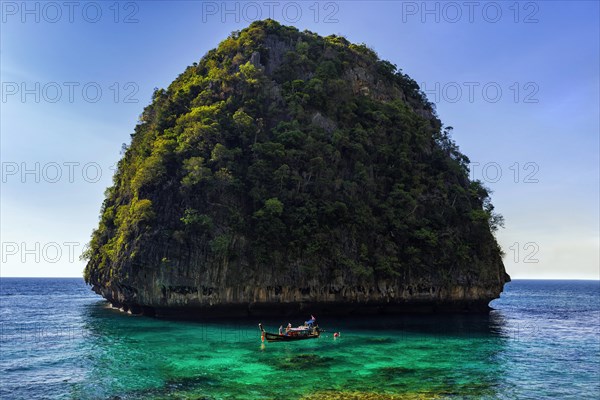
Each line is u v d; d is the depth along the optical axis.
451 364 35.12
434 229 69.75
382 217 68.81
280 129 70.00
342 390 27.55
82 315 72.19
